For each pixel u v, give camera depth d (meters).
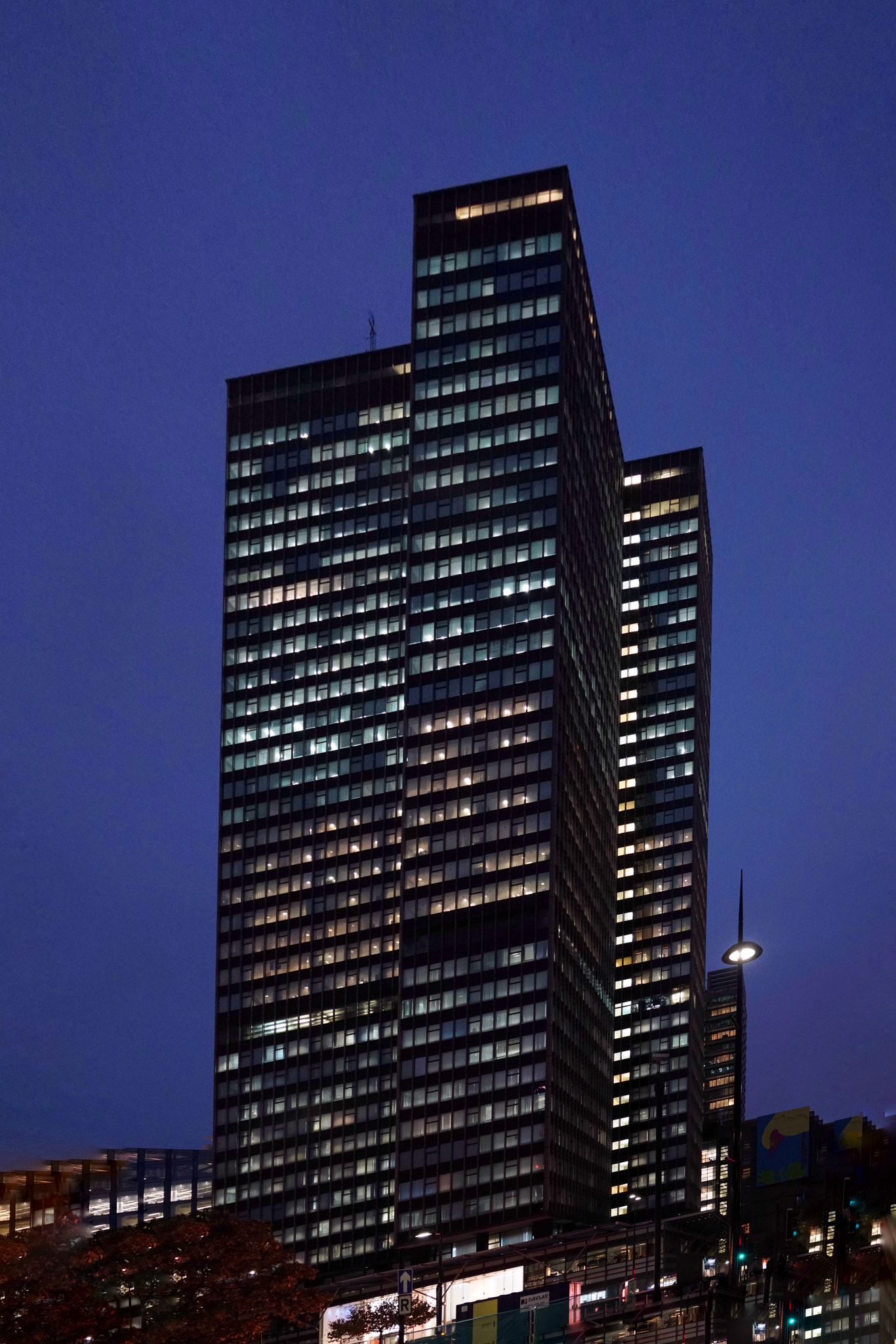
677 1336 158.50
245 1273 112.56
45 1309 93.31
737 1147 60.75
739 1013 57.81
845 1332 118.31
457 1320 168.62
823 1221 127.19
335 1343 129.75
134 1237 106.12
